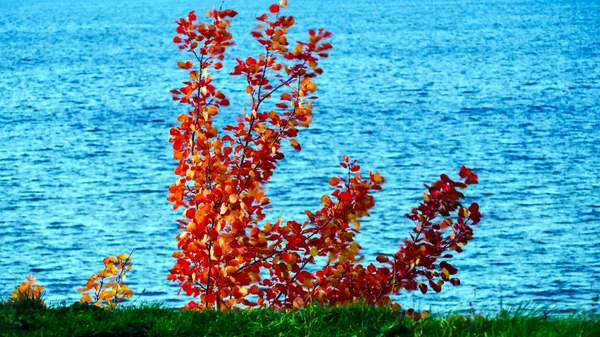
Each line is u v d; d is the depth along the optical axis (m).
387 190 73.19
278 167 84.06
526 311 9.65
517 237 55.09
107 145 103.00
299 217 61.72
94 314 9.72
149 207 70.00
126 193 76.25
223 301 13.65
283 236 13.53
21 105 139.88
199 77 14.15
